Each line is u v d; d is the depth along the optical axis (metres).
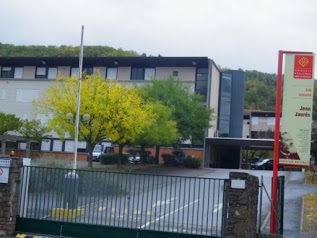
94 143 37.75
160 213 13.94
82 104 36.50
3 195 14.48
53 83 51.66
